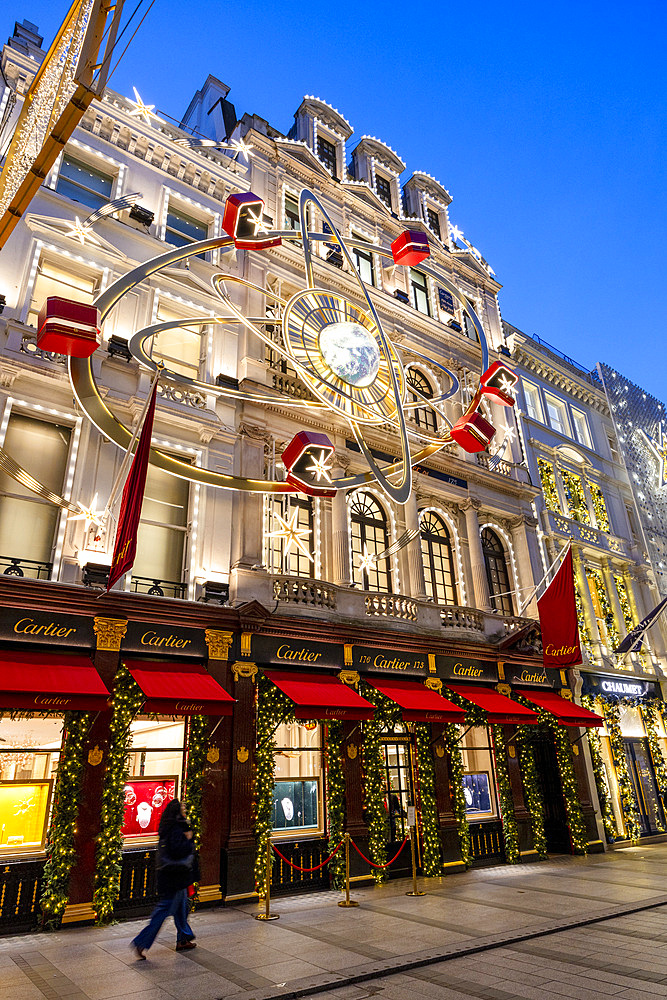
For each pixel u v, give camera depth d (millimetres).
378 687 14438
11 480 11664
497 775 17062
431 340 22141
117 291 10805
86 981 6879
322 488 11758
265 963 7496
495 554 21141
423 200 25969
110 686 10992
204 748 11805
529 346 26797
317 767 14078
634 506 28250
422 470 19219
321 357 13578
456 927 9227
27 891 9641
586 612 22938
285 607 13969
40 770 10492
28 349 12125
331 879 12883
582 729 19625
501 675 17969
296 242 18578
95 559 11938
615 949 7965
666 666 24859
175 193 16500
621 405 30000
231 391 12727
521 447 23594
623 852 18281
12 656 10156
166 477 13859
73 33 5809
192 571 13297
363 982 6949
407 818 15062
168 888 7973
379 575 17344
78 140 15094
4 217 8039
